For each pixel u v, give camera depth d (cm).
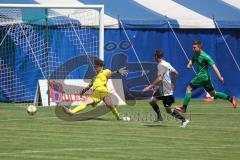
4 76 6106
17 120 4569
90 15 6272
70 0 6500
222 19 6756
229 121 4744
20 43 6119
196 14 6756
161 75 4459
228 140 3788
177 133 4031
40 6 5647
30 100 6125
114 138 3759
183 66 6675
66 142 3572
